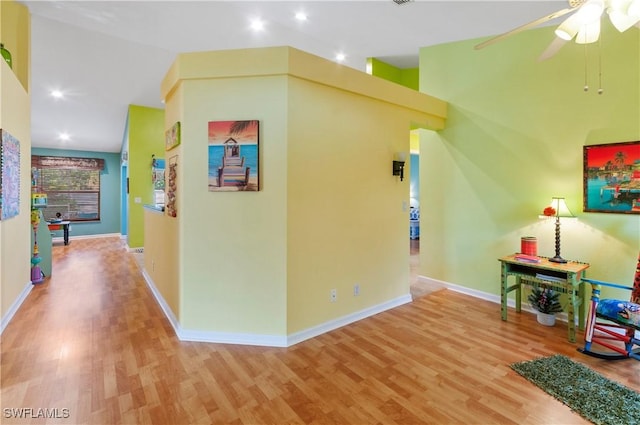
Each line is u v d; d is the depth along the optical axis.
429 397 2.04
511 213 3.69
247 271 2.78
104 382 2.18
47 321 3.21
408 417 1.87
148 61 5.30
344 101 3.16
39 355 2.54
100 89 6.09
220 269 2.81
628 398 2.02
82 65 5.23
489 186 3.88
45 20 4.13
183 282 2.85
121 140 8.73
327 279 3.07
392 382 2.21
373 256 3.47
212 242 2.81
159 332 2.98
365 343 2.79
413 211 8.85
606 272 3.01
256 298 2.78
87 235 9.20
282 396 2.05
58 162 8.75
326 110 3.02
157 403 1.97
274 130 2.72
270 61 2.68
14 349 2.63
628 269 2.88
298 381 2.22
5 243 3.11
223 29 4.12
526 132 3.54
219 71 2.73
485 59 3.88
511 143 3.67
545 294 3.17
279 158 2.72
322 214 3.01
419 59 4.78
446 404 1.98
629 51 2.85
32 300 3.83
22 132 3.75
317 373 2.32
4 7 3.63
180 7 3.70
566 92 3.24
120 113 7.27
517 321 3.26
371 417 1.87
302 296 2.88
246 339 2.78
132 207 7.18
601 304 2.54
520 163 3.60
